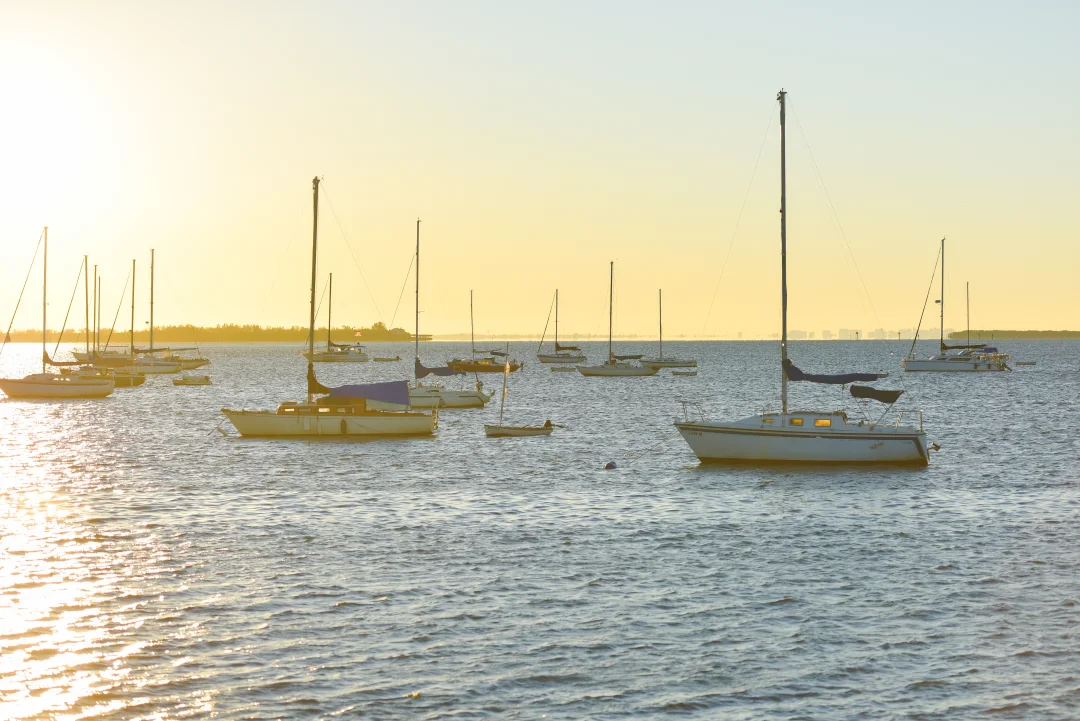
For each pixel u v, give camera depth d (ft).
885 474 174.91
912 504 147.02
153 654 81.92
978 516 137.39
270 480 171.01
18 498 152.66
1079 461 193.36
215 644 84.17
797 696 74.28
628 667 79.51
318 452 207.72
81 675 77.71
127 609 93.25
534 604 95.14
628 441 229.66
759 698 74.02
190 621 89.92
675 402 370.12
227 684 76.13
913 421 285.23
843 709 72.23
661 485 165.07
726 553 115.75
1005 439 234.38
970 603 95.04
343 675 77.87
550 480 171.22
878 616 91.45
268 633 86.89
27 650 82.64
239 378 584.81
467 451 209.56
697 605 94.94
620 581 103.35
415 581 103.19
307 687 75.61
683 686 76.07
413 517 137.59
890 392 181.78
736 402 371.15
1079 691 74.74
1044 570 106.83
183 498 152.87
